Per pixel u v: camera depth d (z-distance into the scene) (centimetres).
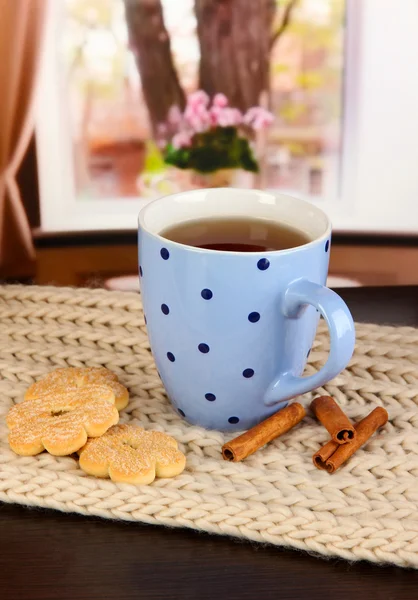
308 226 53
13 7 74
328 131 81
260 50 78
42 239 82
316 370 58
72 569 45
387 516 46
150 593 44
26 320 63
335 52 78
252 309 49
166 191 82
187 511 47
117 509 47
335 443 51
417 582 45
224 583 45
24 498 48
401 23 77
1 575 45
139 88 79
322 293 48
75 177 81
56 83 78
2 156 79
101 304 64
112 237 83
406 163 82
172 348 51
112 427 51
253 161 82
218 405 52
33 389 54
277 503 47
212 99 80
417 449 51
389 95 80
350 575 45
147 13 76
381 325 63
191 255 48
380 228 84
